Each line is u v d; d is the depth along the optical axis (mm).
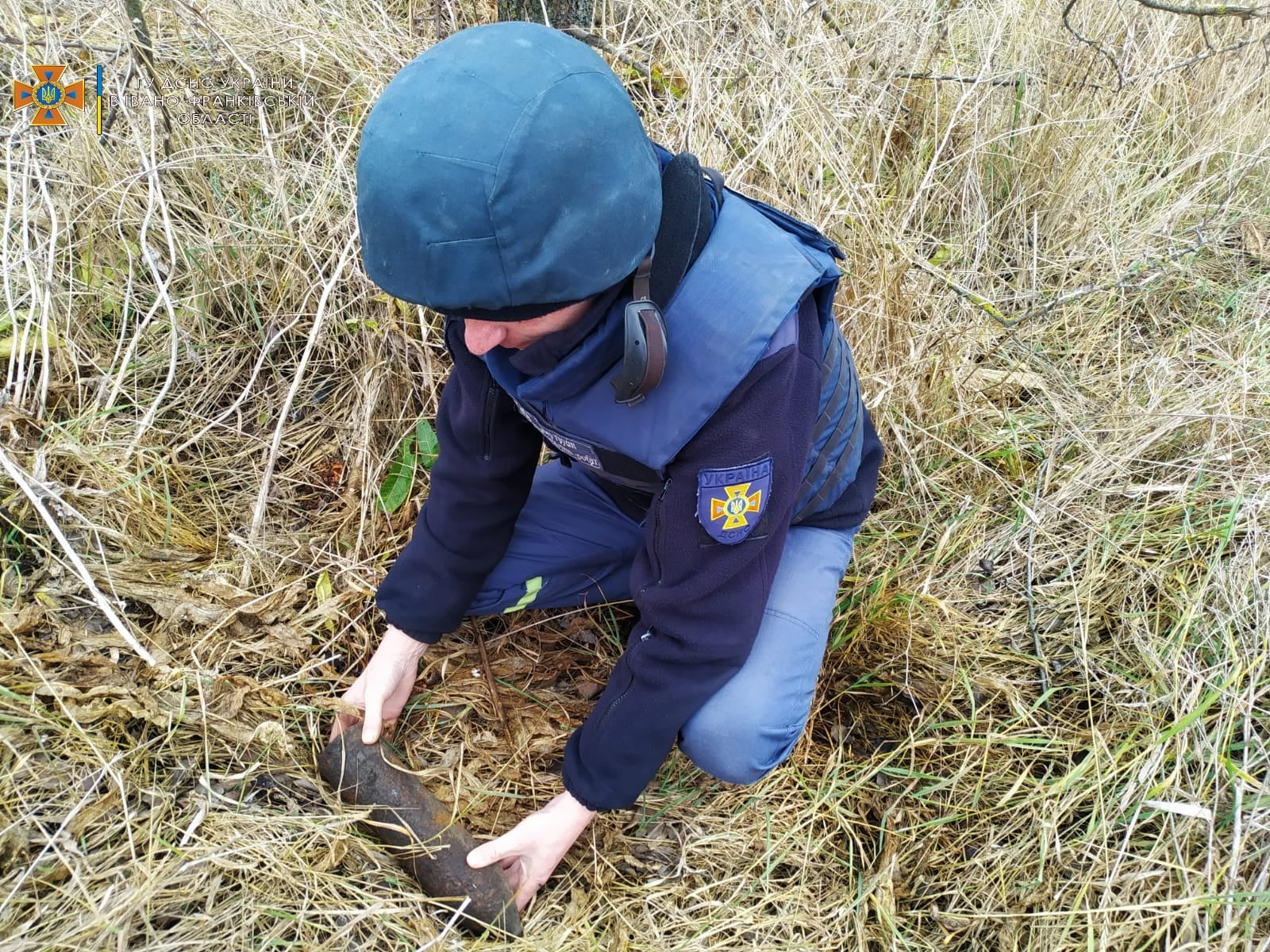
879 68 2258
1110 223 2328
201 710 1259
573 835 1267
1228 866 1232
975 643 1602
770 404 1051
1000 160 2354
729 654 1188
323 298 1588
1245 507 1624
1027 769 1410
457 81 809
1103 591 1638
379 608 1403
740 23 2164
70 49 1820
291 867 1174
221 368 1693
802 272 1038
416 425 1691
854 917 1326
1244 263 2350
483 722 1478
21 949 1000
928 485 1840
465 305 867
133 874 1091
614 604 1658
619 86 892
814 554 1401
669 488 1105
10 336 1533
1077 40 2441
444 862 1213
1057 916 1256
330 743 1291
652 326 935
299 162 1827
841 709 1604
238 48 1931
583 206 833
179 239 1735
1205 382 1971
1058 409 1926
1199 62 2602
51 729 1170
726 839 1402
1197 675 1416
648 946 1262
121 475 1438
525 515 1539
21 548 1322
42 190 1582
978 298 2021
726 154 1984
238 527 1553
